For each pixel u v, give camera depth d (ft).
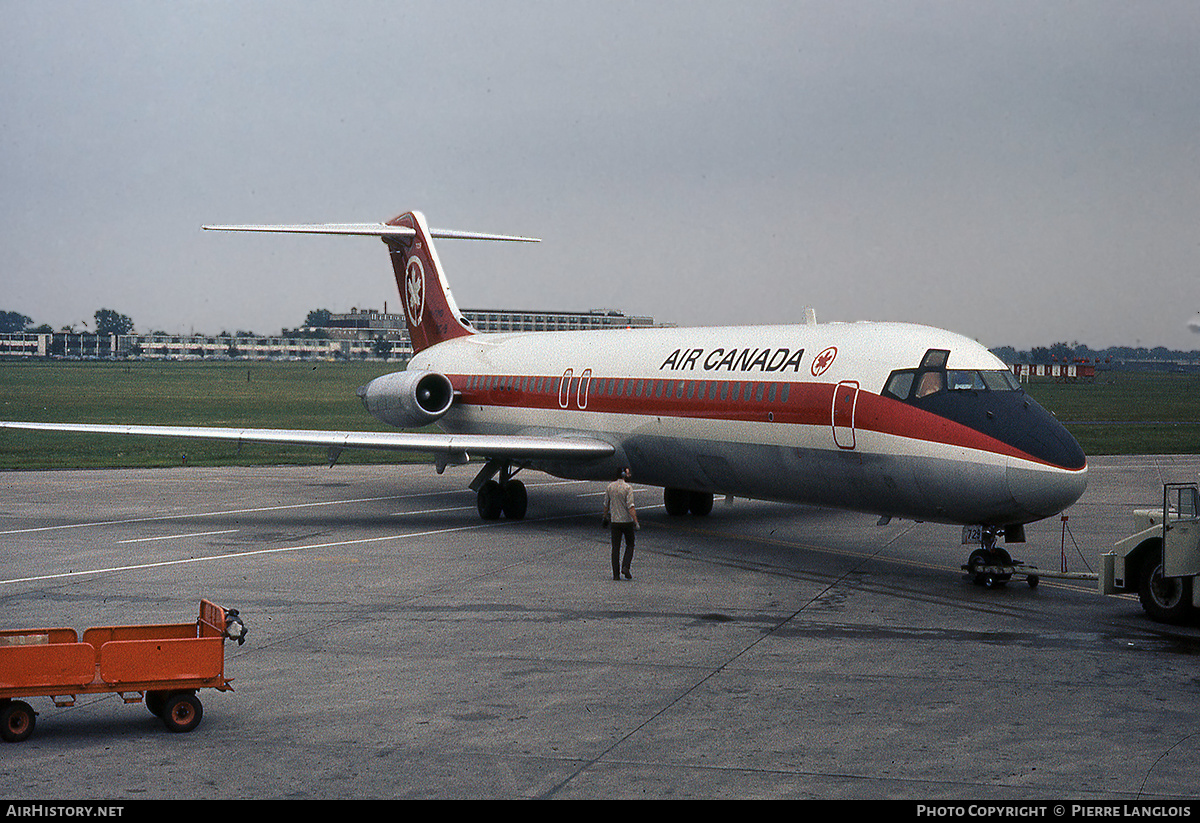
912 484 68.33
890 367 70.54
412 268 128.16
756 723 41.19
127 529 92.84
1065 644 53.57
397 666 49.34
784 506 108.47
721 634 55.52
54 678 39.68
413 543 85.35
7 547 83.15
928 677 47.55
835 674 48.01
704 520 98.37
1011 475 63.62
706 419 82.89
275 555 79.71
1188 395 400.88
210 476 138.41
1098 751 38.04
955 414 66.85
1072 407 314.14
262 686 46.21
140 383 416.87
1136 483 130.00
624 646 52.95
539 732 40.22
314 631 56.03
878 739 39.34
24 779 35.68
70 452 171.42
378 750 38.37
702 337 88.74
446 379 109.40
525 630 56.29
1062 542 82.94
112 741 39.52
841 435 71.97
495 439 93.56
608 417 93.04
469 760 37.32
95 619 59.11
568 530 92.79
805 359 76.69
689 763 36.99
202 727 40.98
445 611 60.80
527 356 106.22
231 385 406.62
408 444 92.07
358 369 621.72
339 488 125.39
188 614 60.08
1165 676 47.70
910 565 76.07
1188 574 55.62
